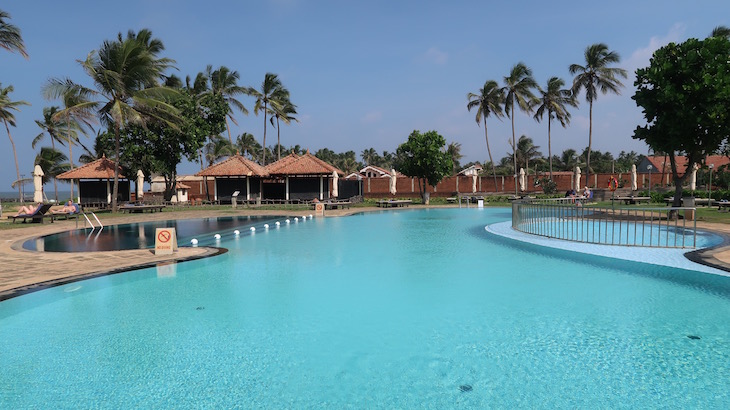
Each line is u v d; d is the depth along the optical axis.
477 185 44.78
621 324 5.32
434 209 29.41
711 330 5.06
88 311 6.04
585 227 15.48
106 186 32.84
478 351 4.55
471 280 7.74
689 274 7.67
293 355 4.51
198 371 4.14
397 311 5.96
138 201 28.69
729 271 7.50
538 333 5.05
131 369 4.20
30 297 6.67
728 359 4.25
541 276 7.98
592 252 10.01
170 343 4.86
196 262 9.56
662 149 16.28
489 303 6.29
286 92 47.69
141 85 28.38
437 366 4.19
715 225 14.63
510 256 10.15
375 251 11.07
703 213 18.66
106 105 26.47
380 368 4.16
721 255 8.79
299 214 24.47
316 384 3.84
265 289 7.21
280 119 48.12
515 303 6.27
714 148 15.62
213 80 43.34
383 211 27.80
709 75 13.87
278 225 18.28
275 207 31.34
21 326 5.44
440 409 3.37
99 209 30.69
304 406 3.46
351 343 4.82
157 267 8.97
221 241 13.25
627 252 9.76
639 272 8.05
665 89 14.52
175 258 9.69
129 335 5.13
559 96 44.12
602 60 39.62
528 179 45.41
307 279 7.92
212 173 33.84
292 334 5.12
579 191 37.78
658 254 9.31
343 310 6.03
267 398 3.60
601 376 3.92
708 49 14.37
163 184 44.38
